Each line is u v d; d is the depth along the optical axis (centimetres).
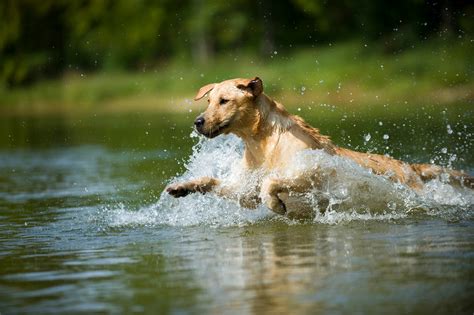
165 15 5644
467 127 2189
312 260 787
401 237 888
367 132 2147
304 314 618
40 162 2008
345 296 660
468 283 688
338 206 1060
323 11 5097
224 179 1071
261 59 4991
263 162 1050
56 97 4991
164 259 823
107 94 4734
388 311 621
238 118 1042
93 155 2108
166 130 2741
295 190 1014
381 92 3684
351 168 1069
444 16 4459
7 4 6091
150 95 4597
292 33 5250
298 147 1037
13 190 1478
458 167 1473
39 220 1116
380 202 1080
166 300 669
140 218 1092
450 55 3922
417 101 3388
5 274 790
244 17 5281
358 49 4369
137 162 1872
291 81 4016
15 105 5062
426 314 614
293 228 973
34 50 6047
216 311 633
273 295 668
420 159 1591
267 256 814
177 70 5028
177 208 1134
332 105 3469
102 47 5922
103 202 1268
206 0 5381
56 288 726
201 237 939
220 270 762
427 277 711
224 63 5025
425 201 1100
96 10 5912
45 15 6228
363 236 902
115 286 723
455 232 907
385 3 4762
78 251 885
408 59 3994
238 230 976
